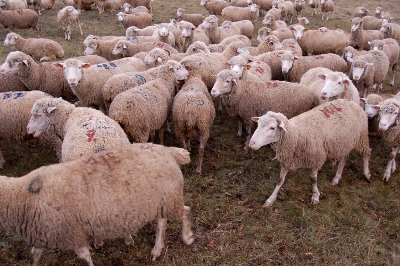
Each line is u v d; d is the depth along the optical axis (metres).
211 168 8.18
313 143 6.53
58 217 4.36
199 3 26.89
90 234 4.62
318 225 6.60
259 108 8.67
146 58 10.41
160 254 5.91
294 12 25.08
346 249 6.09
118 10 22.84
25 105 7.48
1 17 16.81
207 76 10.27
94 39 12.96
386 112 7.30
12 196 4.42
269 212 6.88
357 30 15.41
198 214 6.82
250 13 20.77
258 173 8.02
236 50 11.70
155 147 4.96
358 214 6.88
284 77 11.45
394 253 5.97
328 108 7.02
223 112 10.80
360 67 10.75
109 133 5.93
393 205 7.14
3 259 5.79
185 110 7.44
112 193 4.46
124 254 5.94
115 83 8.41
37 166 8.20
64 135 6.70
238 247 6.15
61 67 9.23
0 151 8.07
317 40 14.62
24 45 14.55
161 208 4.87
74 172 4.48
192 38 14.84
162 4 26.08
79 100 9.71
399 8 26.84
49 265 5.67
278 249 6.13
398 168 8.29
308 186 7.62
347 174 8.03
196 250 6.04
